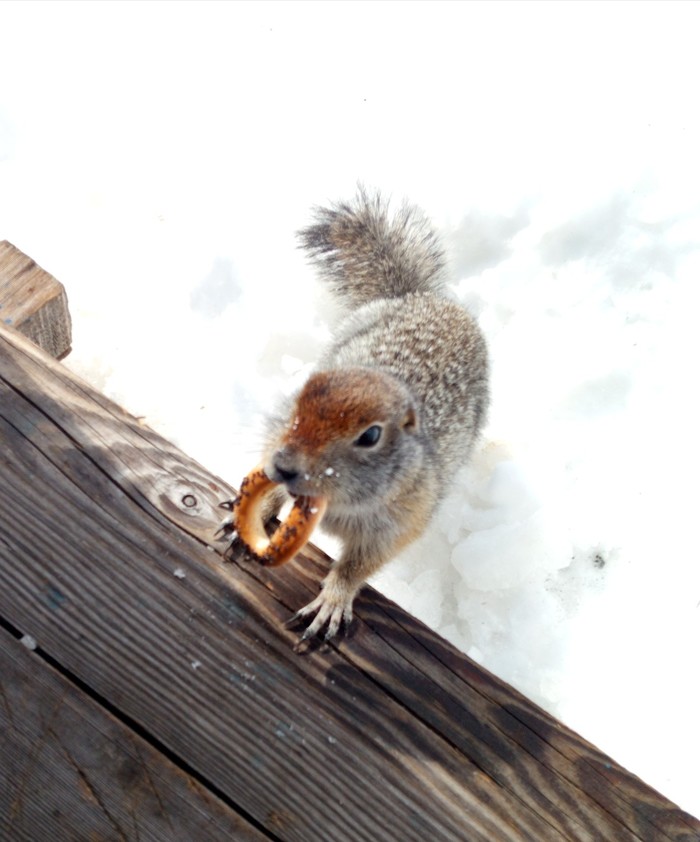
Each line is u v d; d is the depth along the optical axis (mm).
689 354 942
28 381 700
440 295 979
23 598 670
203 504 691
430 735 666
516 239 989
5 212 1002
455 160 1022
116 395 945
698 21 1065
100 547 677
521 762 665
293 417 727
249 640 673
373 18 1087
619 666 862
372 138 1038
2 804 655
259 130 1042
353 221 991
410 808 655
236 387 944
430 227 997
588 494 908
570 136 1022
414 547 906
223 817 652
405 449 757
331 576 702
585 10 1080
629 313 959
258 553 672
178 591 675
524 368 950
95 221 1005
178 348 962
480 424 910
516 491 899
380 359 842
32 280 810
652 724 843
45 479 684
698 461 913
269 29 1081
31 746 656
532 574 888
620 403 936
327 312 997
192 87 1058
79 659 666
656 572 886
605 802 663
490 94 1052
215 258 986
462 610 887
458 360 870
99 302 976
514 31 1078
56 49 1065
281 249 999
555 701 852
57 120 1038
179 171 1024
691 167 995
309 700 666
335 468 712
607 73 1052
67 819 653
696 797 820
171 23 1082
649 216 978
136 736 659
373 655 678
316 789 656
